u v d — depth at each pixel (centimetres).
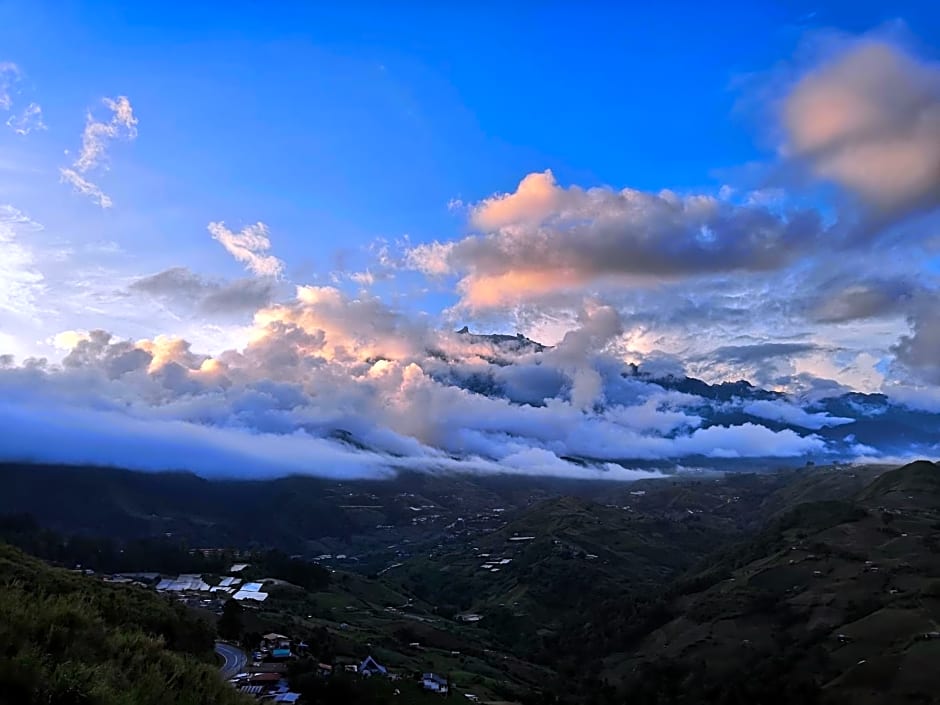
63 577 6500
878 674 10125
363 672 9494
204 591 16475
